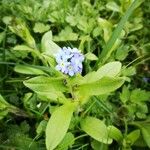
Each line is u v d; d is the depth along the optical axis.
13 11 0.17
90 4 0.18
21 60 0.15
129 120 0.14
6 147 0.13
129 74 0.14
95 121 0.12
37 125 0.13
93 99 0.13
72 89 0.11
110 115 0.13
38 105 0.13
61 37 0.15
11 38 0.16
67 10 0.17
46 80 0.11
